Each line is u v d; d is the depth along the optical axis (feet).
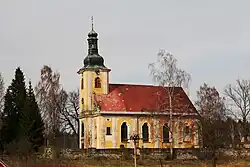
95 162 247.50
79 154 262.47
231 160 256.32
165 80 298.56
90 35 345.31
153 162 251.60
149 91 343.05
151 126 325.21
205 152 268.41
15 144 248.32
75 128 388.16
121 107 327.88
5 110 292.61
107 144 318.86
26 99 290.56
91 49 344.69
